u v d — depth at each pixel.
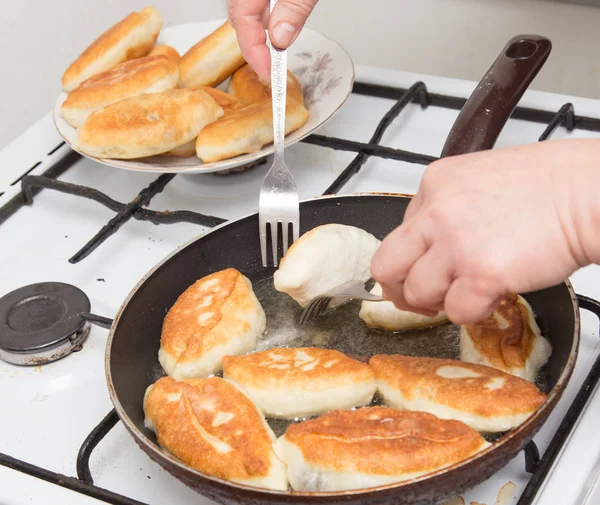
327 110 0.95
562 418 0.76
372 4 1.25
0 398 0.81
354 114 1.04
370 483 0.68
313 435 0.69
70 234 0.94
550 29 1.18
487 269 0.65
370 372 0.75
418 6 1.23
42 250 0.93
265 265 0.86
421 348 0.79
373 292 0.81
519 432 0.67
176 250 0.83
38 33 1.23
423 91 1.03
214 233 0.85
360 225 0.87
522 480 0.73
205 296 0.81
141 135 0.91
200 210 0.95
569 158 0.66
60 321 0.84
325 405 0.74
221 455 0.70
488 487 0.73
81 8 1.26
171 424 0.72
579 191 0.65
